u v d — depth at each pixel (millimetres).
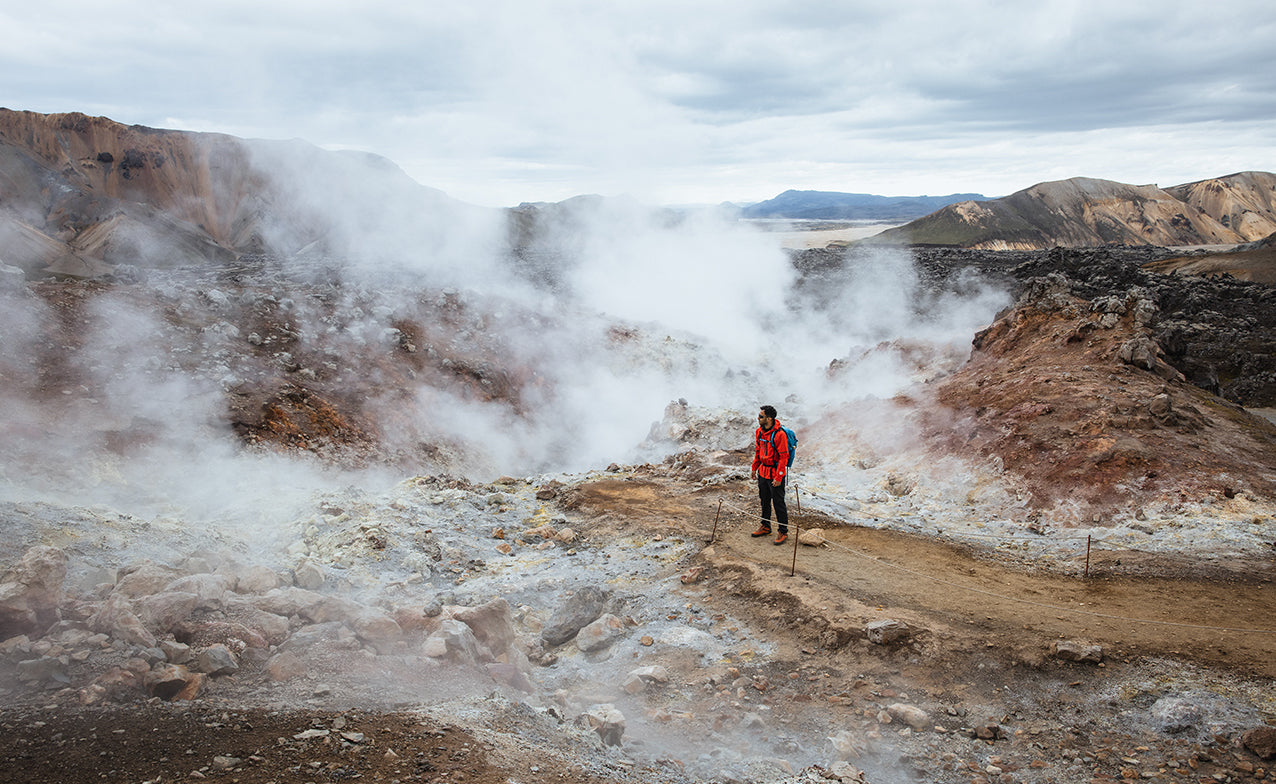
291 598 5969
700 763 5121
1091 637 6449
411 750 3979
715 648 6934
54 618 4984
